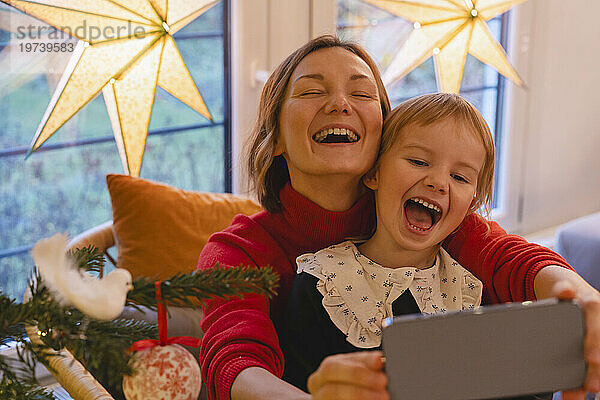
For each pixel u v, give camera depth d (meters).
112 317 0.56
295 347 0.93
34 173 1.78
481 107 2.44
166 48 1.47
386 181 0.94
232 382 0.80
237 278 0.62
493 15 1.78
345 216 1.00
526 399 0.79
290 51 2.03
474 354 0.58
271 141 1.01
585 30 2.54
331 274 0.94
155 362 0.62
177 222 1.62
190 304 0.62
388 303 0.93
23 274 1.81
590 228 1.94
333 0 2.07
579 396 0.61
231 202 1.71
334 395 0.59
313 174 0.96
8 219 1.76
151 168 1.95
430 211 0.97
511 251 1.00
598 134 2.69
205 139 2.02
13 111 1.72
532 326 0.59
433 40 1.72
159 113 1.93
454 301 0.96
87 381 0.80
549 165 2.59
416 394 0.57
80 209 1.86
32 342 0.63
